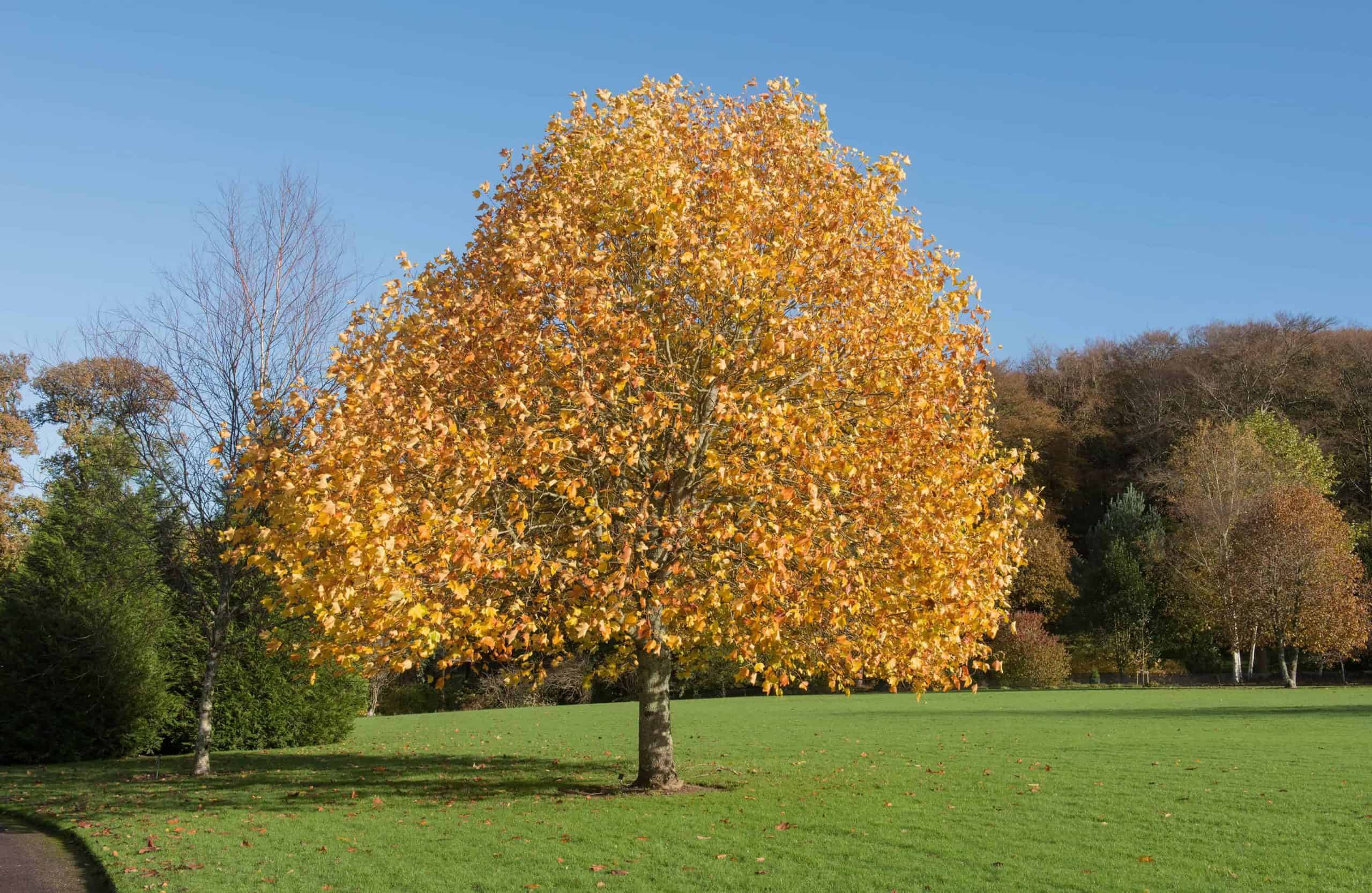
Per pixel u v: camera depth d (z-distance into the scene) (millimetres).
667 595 11117
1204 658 50750
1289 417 63531
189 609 19953
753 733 23797
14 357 38188
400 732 27719
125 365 18469
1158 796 13391
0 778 18781
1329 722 23297
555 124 14383
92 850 11258
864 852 10438
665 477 11484
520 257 11984
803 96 14875
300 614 11570
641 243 13234
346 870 9953
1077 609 54969
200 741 18281
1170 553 51469
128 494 21672
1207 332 73938
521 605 11609
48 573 23297
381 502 9797
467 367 12438
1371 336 64000
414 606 10141
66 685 22609
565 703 45250
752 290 12219
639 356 11688
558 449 11242
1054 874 9445
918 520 11320
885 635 11836
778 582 10547
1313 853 10078
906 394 12227
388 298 13297
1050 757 17719
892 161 14062
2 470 37312
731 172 12852
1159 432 66188
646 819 12281
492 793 14992
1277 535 44062
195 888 9312
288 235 18766
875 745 20609
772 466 11453
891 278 13008
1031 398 69688
